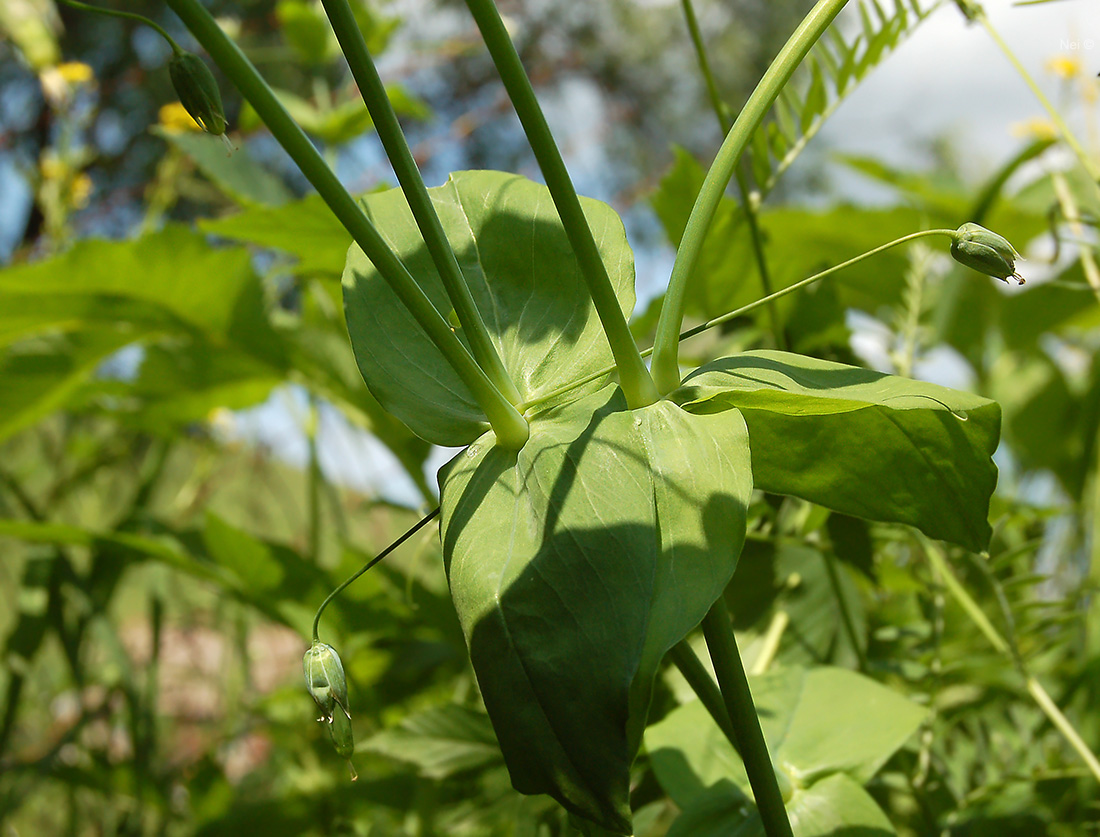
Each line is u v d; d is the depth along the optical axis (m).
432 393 0.27
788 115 0.39
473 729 0.38
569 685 0.22
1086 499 0.51
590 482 0.24
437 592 0.54
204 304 0.58
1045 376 0.75
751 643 0.37
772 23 2.31
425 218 0.25
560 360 0.27
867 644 0.39
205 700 0.87
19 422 0.65
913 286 0.47
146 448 0.91
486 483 0.25
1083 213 0.52
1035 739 0.38
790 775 0.30
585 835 0.23
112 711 0.67
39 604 0.62
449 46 1.04
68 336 0.61
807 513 0.35
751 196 0.40
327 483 0.76
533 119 0.23
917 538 0.37
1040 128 0.54
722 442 0.24
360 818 0.52
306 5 0.72
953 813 0.35
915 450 0.27
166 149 1.59
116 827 0.63
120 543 0.52
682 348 0.55
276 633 0.85
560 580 0.23
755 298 0.49
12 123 1.27
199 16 0.23
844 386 0.25
